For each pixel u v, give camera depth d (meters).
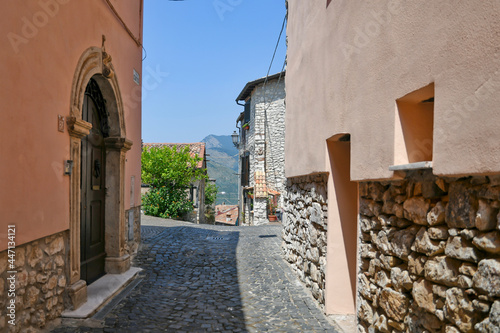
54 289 3.46
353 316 4.01
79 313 3.64
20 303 2.84
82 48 4.02
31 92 2.99
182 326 3.66
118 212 5.33
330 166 4.13
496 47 1.60
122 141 5.27
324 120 4.21
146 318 3.81
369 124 2.96
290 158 6.48
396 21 2.53
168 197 15.38
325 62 4.21
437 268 2.07
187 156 15.72
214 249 7.88
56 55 3.42
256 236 10.03
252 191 17.45
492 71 1.63
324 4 4.27
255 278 5.71
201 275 5.81
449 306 1.94
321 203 4.43
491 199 1.69
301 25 5.59
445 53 1.98
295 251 6.07
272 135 16.08
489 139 1.64
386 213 2.82
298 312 4.18
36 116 3.07
